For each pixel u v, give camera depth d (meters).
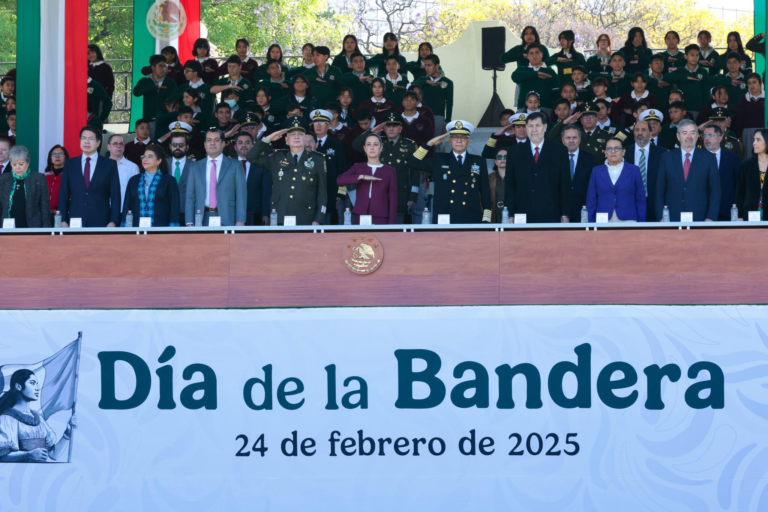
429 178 14.12
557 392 9.97
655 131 14.76
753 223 10.03
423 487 9.97
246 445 10.11
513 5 44.59
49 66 14.54
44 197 12.09
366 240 10.38
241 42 20.95
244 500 10.05
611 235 10.19
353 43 20.64
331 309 10.22
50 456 10.23
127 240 10.52
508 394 10.00
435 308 10.16
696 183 11.42
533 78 18.98
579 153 12.66
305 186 11.91
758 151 11.56
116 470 10.17
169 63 20.75
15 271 10.56
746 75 20.23
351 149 15.51
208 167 11.98
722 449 9.81
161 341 10.29
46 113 14.48
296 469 10.07
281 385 10.15
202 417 10.17
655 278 10.12
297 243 10.41
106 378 10.29
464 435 10.00
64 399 10.30
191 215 11.91
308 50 20.09
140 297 10.45
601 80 17.72
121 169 13.09
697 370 9.91
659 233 10.14
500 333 10.05
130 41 34.41
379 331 10.12
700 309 9.97
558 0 44.97
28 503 10.21
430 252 10.33
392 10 41.81
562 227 10.28
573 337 10.00
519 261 10.27
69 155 14.84
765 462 9.76
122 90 26.28
